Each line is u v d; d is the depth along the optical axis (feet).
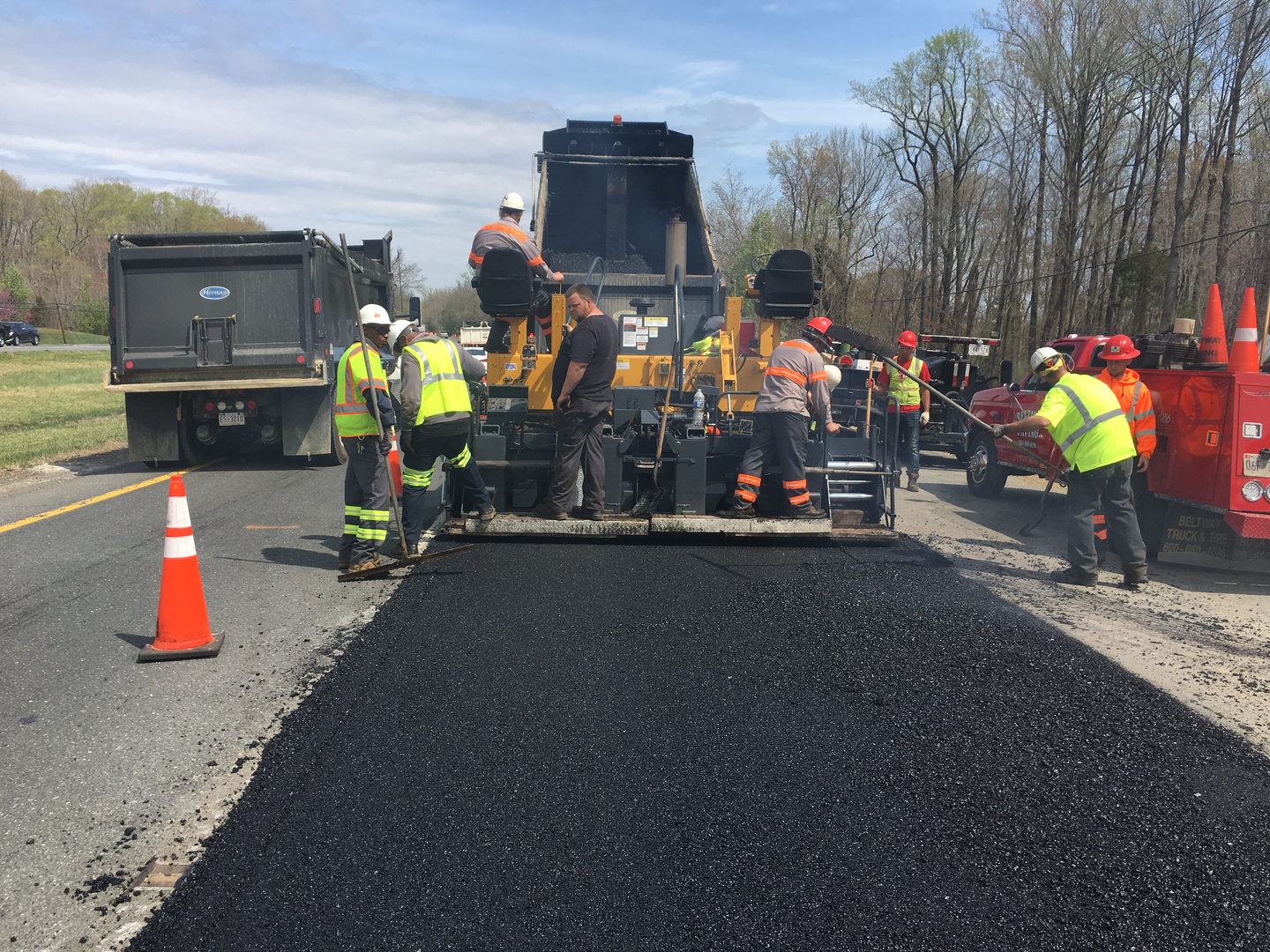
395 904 8.66
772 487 24.52
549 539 23.32
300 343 34.91
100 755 11.62
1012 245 122.93
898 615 17.58
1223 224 86.28
